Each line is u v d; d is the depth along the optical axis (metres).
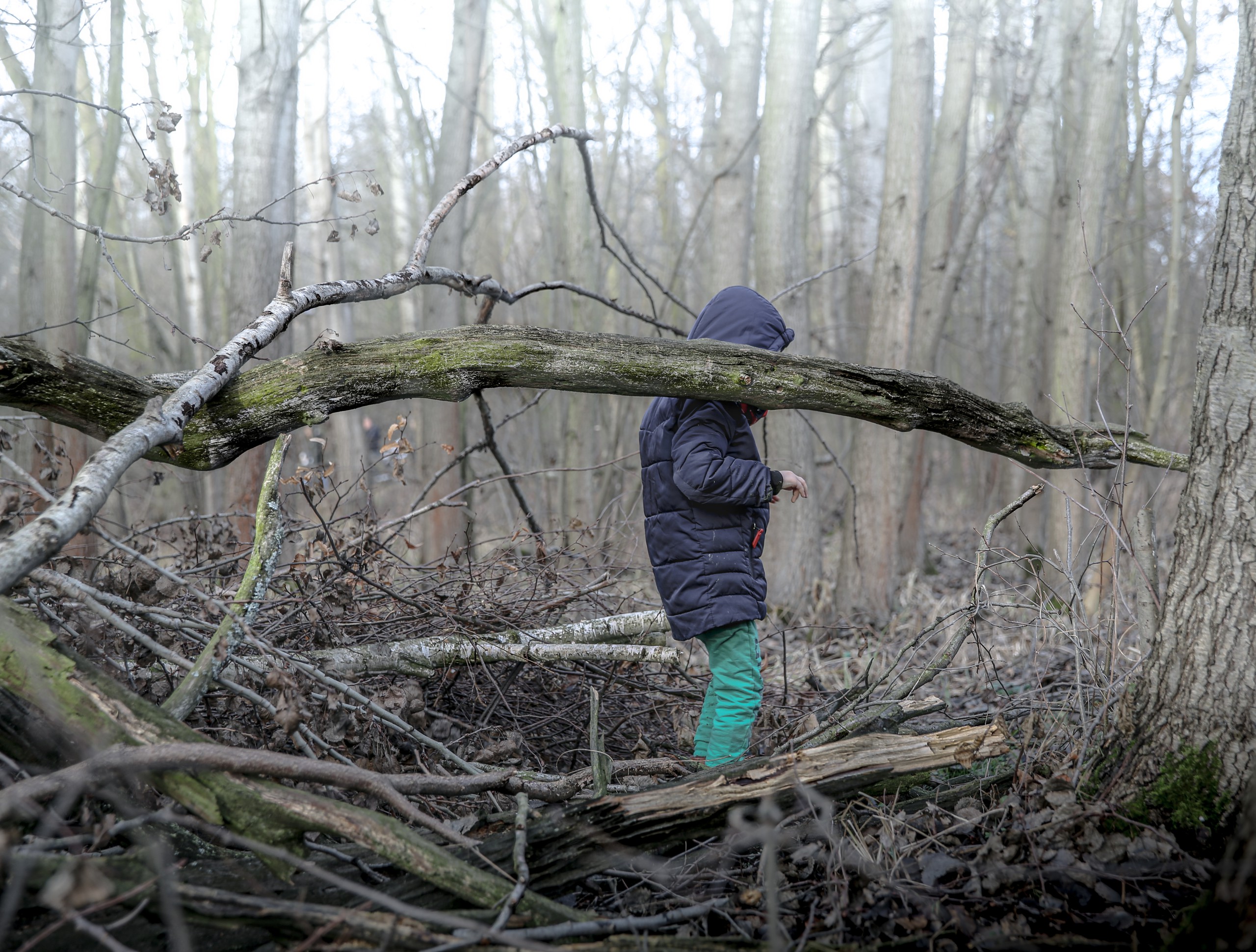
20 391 2.31
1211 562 2.12
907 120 6.71
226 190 10.59
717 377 2.70
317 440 2.74
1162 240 10.98
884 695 3.11
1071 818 2.06
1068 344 7.20
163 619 2.43
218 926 1.67
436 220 3.24
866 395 2.81
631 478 9.02
